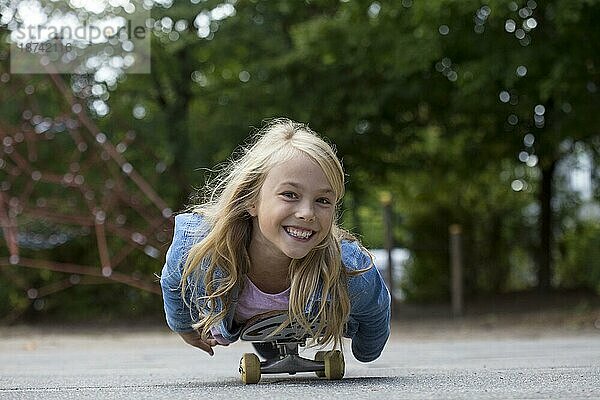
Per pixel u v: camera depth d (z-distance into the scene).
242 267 3.60
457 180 18.39
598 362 5.05
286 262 3.59
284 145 3.45
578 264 18.41
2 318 16.80
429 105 16.59
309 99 16.12
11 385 3.94
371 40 15.20
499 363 5.42
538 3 14.02
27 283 16.66
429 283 18.47
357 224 17.80
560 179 18.83
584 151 18.19
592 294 17.58
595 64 13.94
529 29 14.34
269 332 3.73
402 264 18.56
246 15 16.52
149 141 16.88
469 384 3.32
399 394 2.93
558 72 13.28
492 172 18.45
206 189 3.87
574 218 18.83
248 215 3.57
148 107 17.92
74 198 16.48
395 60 14.77
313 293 3.60
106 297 17.09
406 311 16.78
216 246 3.57
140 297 17.17
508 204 18.73
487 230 18.58
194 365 6.23
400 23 15.05
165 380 4.16
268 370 3.77
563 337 11.37
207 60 17.23
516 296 17.94
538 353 7.06
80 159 16.64
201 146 16.78
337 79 16.08
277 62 15.74
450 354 7.38
